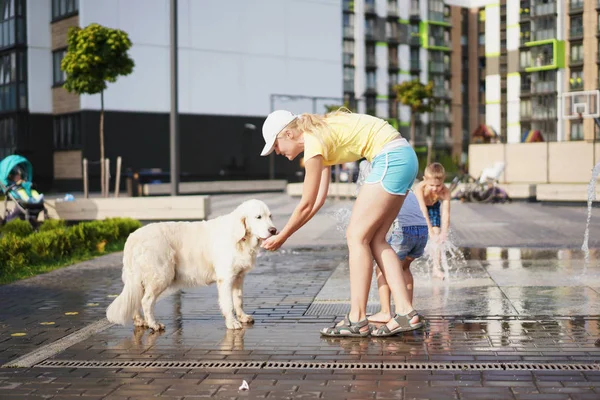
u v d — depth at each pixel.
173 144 14.55
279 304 7.03
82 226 12.03
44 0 44.16
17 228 13.18
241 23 47.84
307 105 51.50
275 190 41.28
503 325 5.80
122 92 42.91
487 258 10.17
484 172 24.59
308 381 4.41
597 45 34.19
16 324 6.39
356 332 5.52
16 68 43.62
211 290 7.94
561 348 5.02
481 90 66.06
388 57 61.31
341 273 9.10
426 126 62.81
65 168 43.50
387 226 5.64
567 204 22.05
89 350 5.38
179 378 4.57
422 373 4.50
